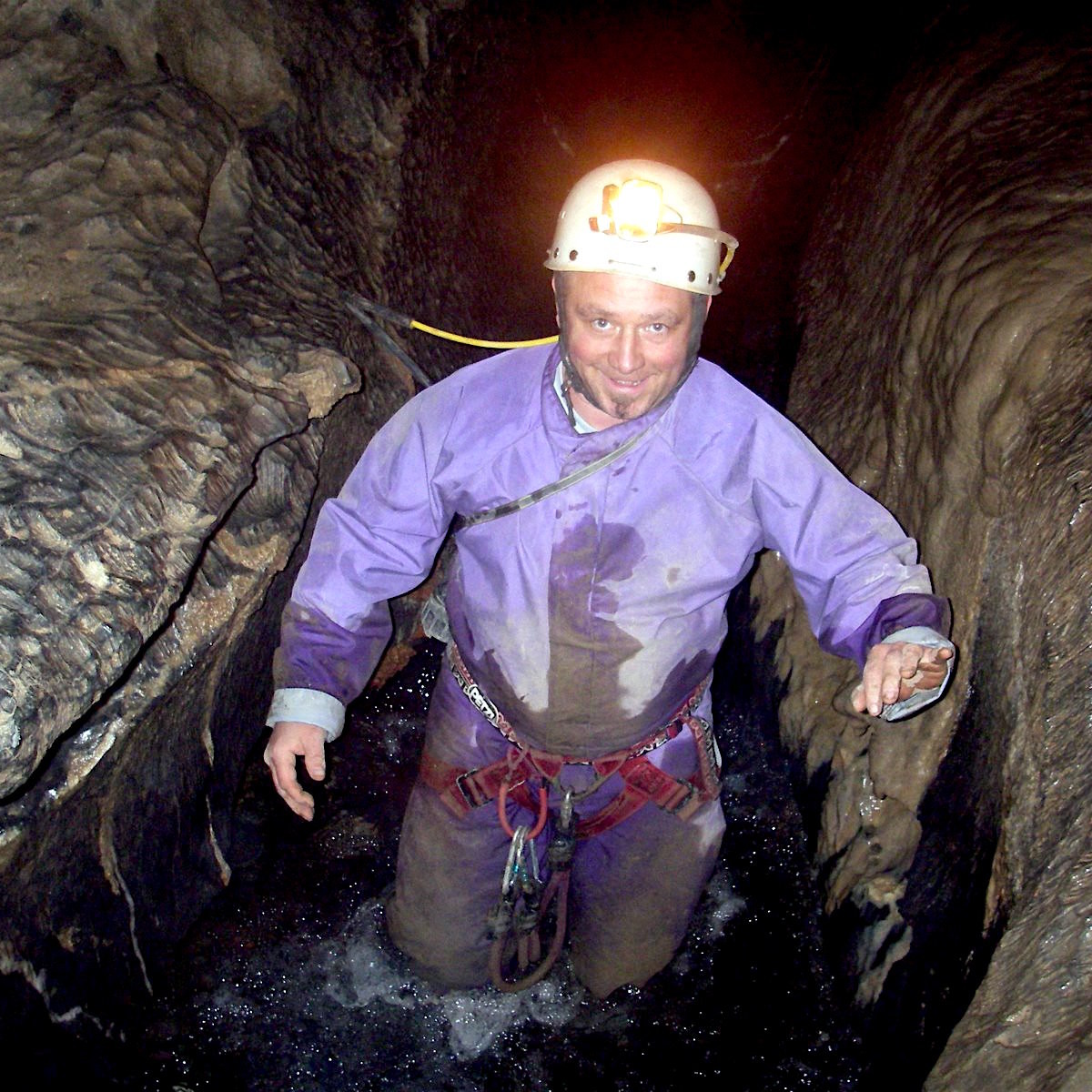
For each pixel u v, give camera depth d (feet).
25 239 7.04
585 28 16.02
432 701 6.84
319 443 7.85
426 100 10.92
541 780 6.52
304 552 8.46
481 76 12.24
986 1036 4.83
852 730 7.89
